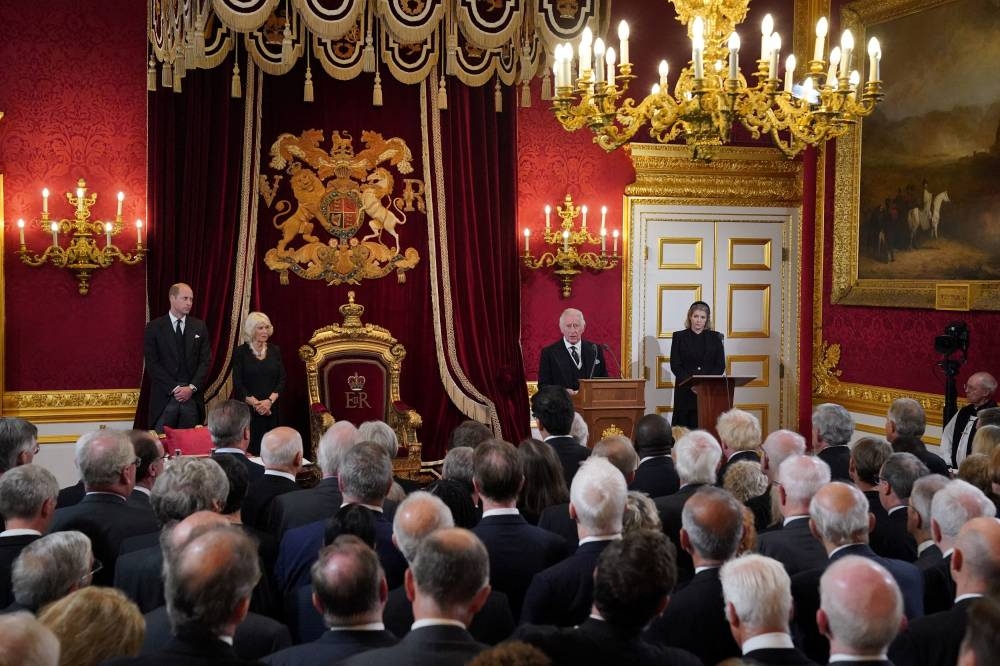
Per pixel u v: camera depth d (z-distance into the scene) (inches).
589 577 125.6
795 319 418.3
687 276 404.2
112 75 327.6
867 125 377.4
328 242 352.5
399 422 338.6
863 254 382.6
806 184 410.0
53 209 323.6
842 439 211.8
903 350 365.7
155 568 133.7
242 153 335.0
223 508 146.3
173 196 326.6
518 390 369.1
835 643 92.0
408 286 361.1
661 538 100.8
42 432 326.0
